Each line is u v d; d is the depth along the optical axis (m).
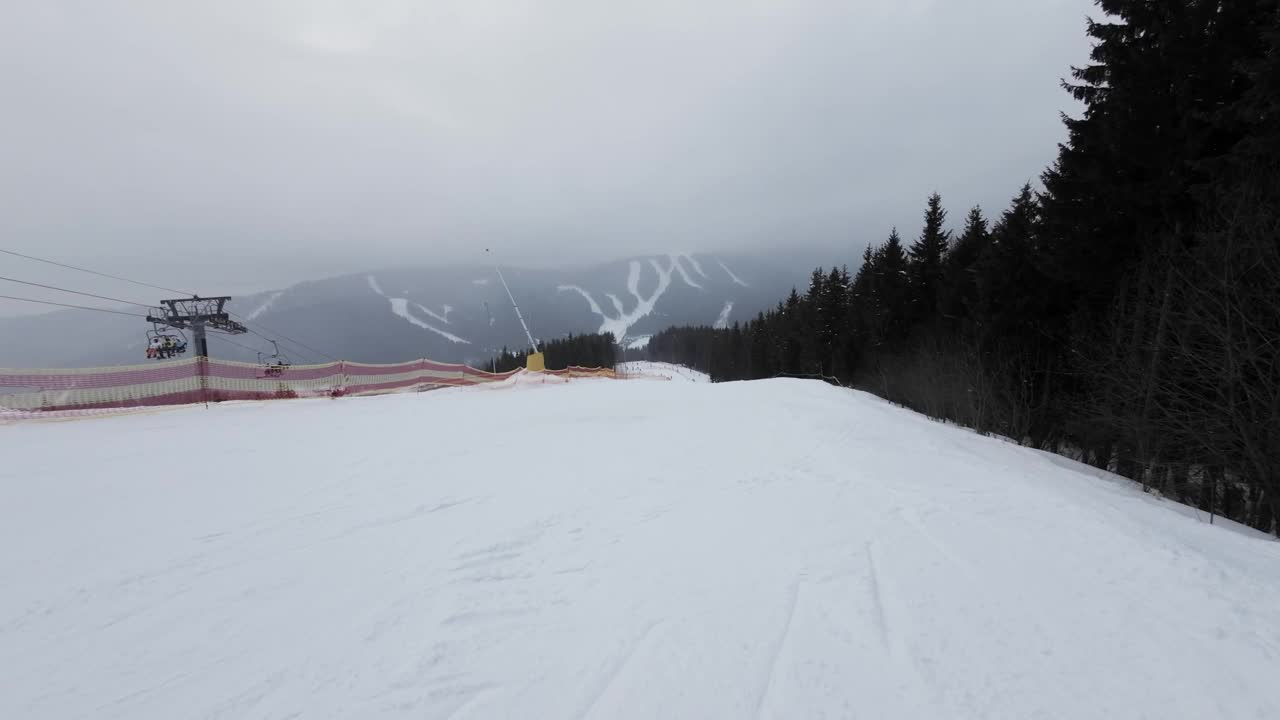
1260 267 8.93
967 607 3.22
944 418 21.56
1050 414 16.34
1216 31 11.07
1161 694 2.46
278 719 2.33
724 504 5.37
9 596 3.42
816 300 58.22
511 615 3.18
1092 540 4.32
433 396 18.06
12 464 7.02
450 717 2.32
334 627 3.06
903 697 2.42
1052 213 14.75
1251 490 9.62
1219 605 3.29
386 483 6.20
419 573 3.77
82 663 2.73
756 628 2.99
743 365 82.44
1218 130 10.95
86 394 12.83
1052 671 2.62
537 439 9.13
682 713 2.32
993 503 5.35
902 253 35.69
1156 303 11.30
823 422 11.08
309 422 11.12
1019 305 17.16
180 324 31.70
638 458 7.59
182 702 2.45
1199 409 9.67
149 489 5.88
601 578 3.67
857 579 3.61
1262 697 2.44
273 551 4.18
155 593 3.48
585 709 2.35
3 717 2.35
